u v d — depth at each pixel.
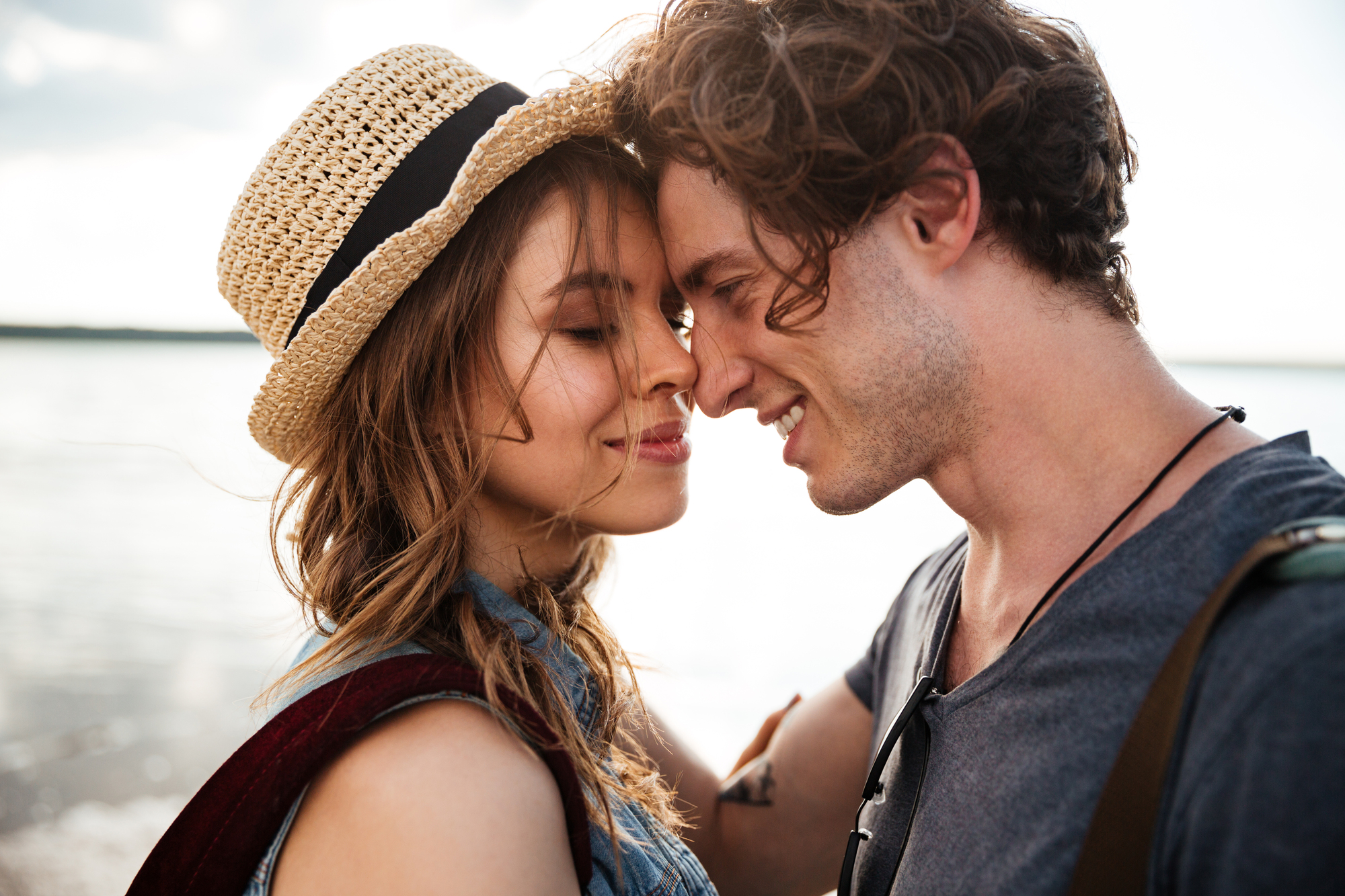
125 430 22.36
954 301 1.16
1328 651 0.72
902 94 1.10
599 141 1.31
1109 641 0.96
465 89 1.26
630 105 1.28
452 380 1.25
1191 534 0.95
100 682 8.18
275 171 1.27
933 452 1.23
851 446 1.27
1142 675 0.92
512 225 1.22
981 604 1.27
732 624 9.27
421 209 1.20
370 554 1.31
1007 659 1.07
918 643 1.48
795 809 1.74
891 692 1.53
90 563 12.45
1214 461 1.01
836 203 1.12
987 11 1.17
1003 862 0.96
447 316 1.23
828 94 1.09
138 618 10.12
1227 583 0.83
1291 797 0.70
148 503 16.16
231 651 9.06
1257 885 0.71
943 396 1.19
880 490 1.28
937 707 1.18
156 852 0.99
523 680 1.16
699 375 1.35
